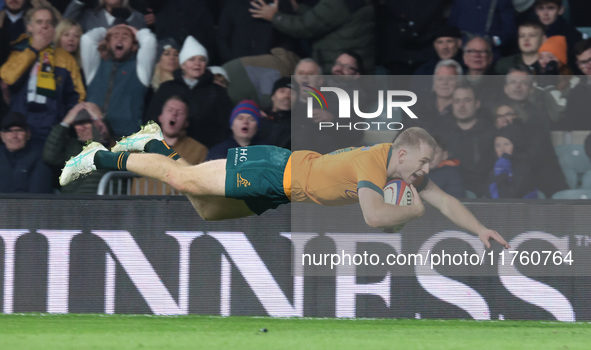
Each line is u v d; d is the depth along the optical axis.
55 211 15.41
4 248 15.36
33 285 15.35
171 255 15.31
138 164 13.30
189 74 19.34
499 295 15.00
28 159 18.91
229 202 13.47
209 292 15.27
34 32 19.23
